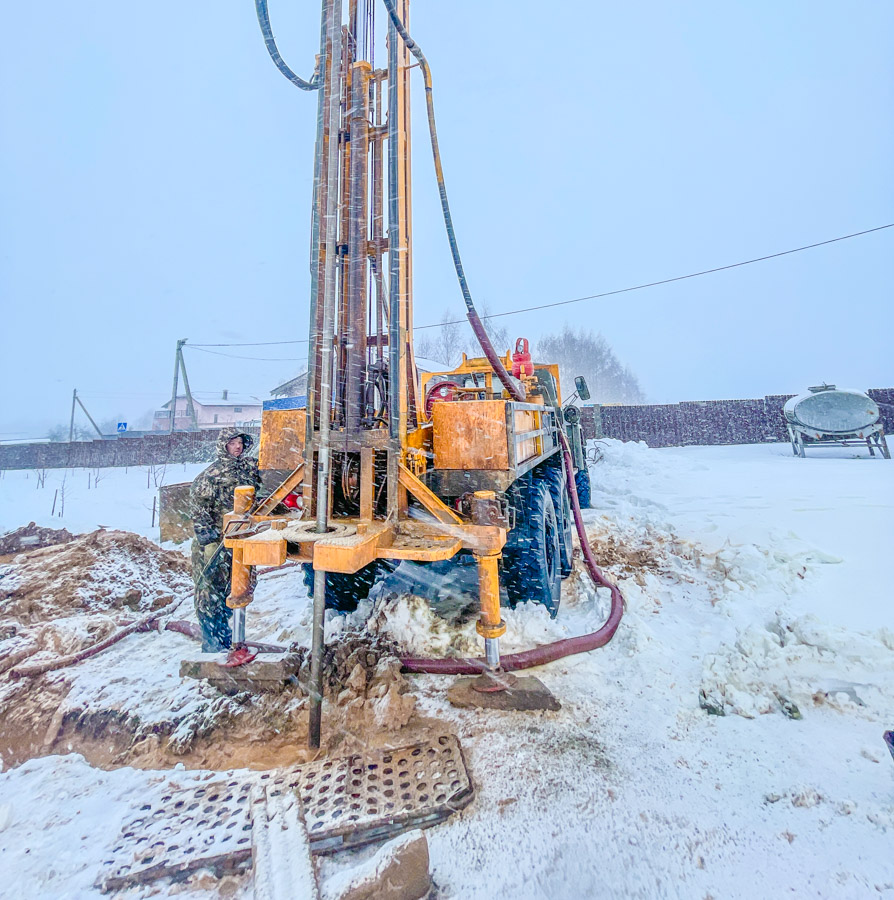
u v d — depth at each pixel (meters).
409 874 1.30
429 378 5.01
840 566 3.35
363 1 2.77
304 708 2.24
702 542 4.29
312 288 2.48
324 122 2.48
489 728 2.05
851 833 1.42
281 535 2.03
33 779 1.97
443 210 3.13
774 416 17.58
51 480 14.25
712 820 1.51
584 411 18.88
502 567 3.09
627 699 2.22
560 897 1.29
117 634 3.18
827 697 2.04
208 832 1.55
